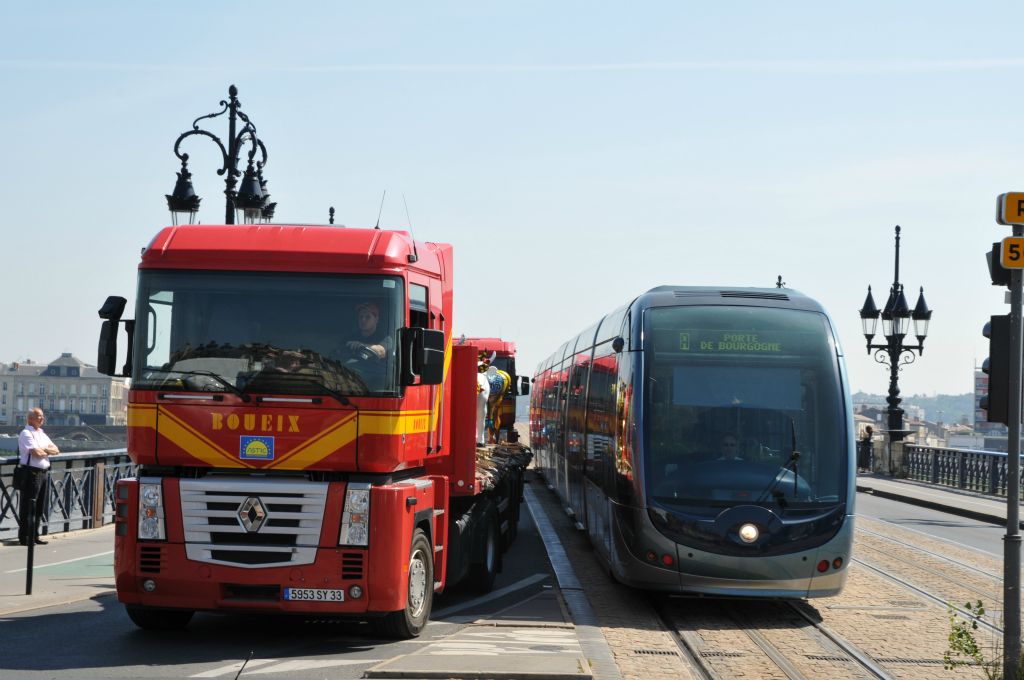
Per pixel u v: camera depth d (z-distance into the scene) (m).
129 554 10.02
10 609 11.90
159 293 10.18
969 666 9.96
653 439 13.14
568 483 22.84
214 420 10.01
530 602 13.05
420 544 10.81
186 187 18.94
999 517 24.67
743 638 11.46
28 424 17.81
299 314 10.11
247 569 9.88
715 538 12.61
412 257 10.52
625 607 13.30
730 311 13.77
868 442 43.00
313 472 10.04
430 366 10.20
